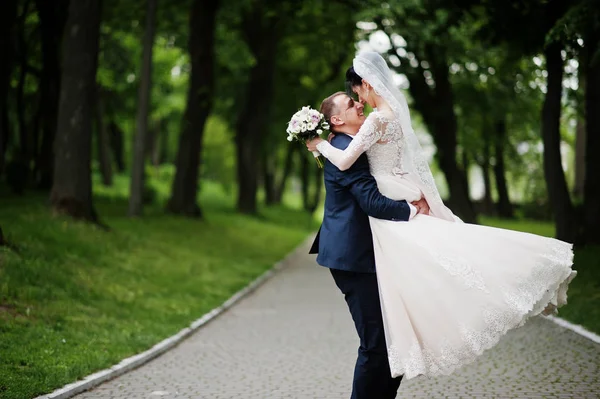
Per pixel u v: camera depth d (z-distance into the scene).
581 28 12.93
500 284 5.26
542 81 27.78
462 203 30.83
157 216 26.88
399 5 20.56
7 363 8.05
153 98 44.28
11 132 33.12
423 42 22.47
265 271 21.19
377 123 5.39
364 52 5.68
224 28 34.88
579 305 12.59
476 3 17.19
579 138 35.84
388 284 5.32
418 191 5.54
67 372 7.92
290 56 42.75
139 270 15.98
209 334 11.64
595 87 19.72
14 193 26.20
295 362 9.40
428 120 30.77
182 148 29.45
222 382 8.23
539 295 5.30
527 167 54.84
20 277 11.82
